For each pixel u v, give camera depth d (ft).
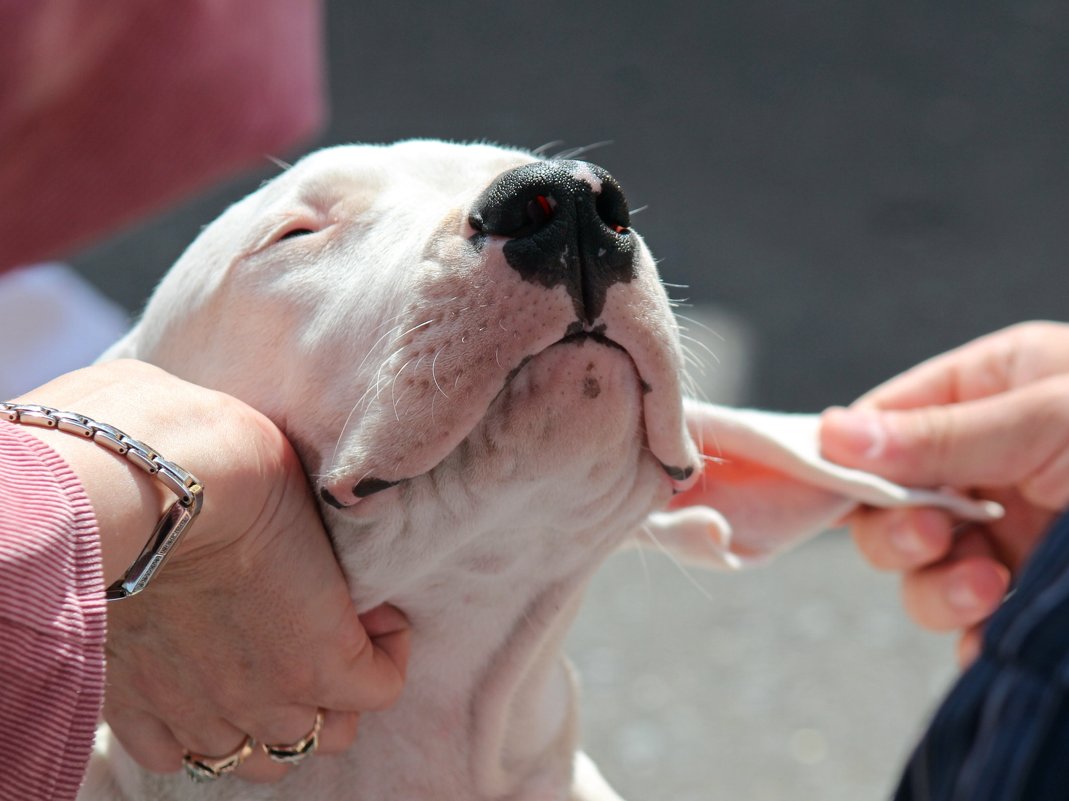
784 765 17.66
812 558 22.71
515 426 7.30
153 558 6.88
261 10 10.57
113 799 9.01
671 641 20.35
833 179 35.76
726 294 30.60
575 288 7.17
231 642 7.75
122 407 7.09
